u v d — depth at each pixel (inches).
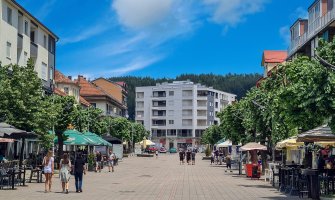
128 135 3553.2
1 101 1167.6
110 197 821.2
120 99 5064.0
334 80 652.7
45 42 2192.4
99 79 5088.6
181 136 6427.2
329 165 1101.7
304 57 892.6
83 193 891.4
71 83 3216.0
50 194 853.8
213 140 3619.6
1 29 1625.2
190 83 6491.1
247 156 1724.9
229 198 822.5
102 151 2440.9
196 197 836.0
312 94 667.4
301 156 1631.4
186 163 2610.7
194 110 6378.0
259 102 1389.0
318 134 770.8
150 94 6678.2
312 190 786.8
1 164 940.6
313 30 1919.3
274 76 1358.3
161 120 6584.6
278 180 1096.2
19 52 1845.5
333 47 780.6
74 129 1820.9
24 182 1021.8
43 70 2151.8
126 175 1528.1
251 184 1168.8
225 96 7032.5
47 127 1250.6
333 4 1664.6
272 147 1389.0
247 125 1525.6
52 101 1551.4
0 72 1237.7
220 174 1616.6
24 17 1878.7
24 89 1206.9
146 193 906.1
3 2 1640.0
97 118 2404.0
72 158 1541.6
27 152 1855.3
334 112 667.4
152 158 3533.5
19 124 1179.9
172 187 1057.5
